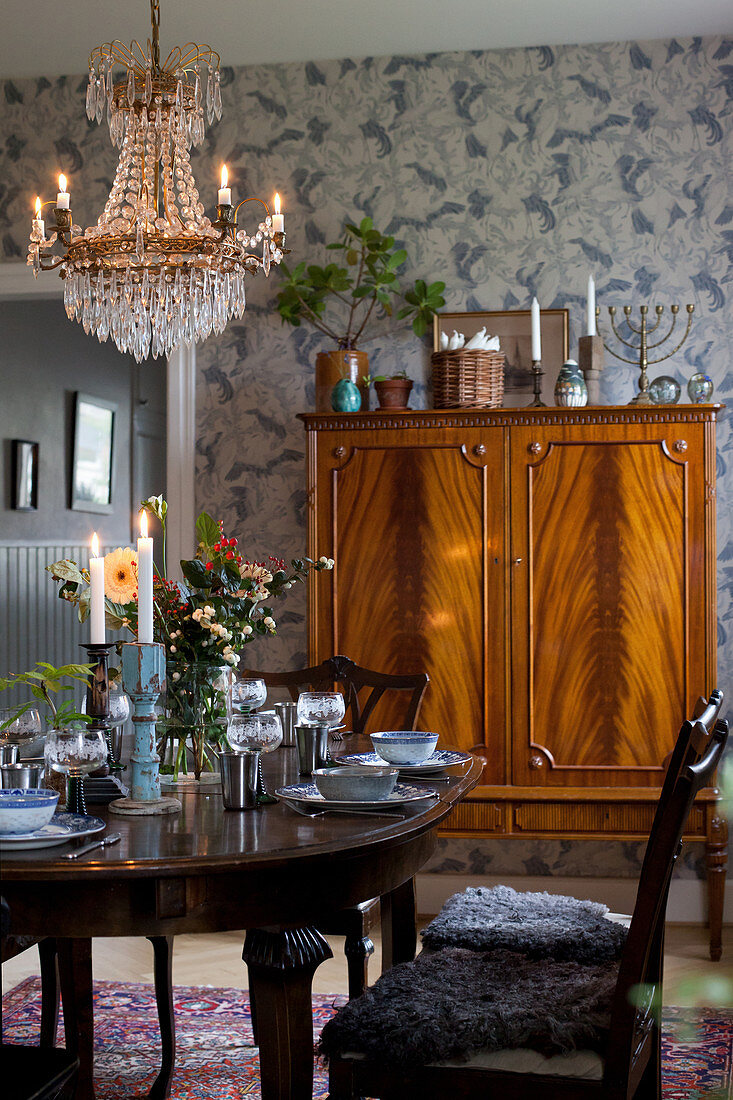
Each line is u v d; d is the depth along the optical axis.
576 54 4.23
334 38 4.14
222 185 2.65
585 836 3.62
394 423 3.76
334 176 4.33
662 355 4.15
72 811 1.86
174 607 2.20
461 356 3.79
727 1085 2.55
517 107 4.25
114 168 4.42
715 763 1.74
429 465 3.74
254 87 4.37
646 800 3.56
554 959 1.96
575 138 4.22
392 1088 1.67
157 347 3.02
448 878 4.12
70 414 6.33
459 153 4.27
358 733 3.04
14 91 4.48
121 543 6.97
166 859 1.56
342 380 3.88
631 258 4.18
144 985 3.33
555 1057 1.62
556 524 3.67
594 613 3.65
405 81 4.30
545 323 4.14
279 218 2.81
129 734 3.61
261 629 2.28
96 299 2.89
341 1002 3.11
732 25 4.08
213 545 2.28
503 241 4.24
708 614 3.61
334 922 2.56
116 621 2.26
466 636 3.71
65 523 6.28
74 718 2.19
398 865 1.94
